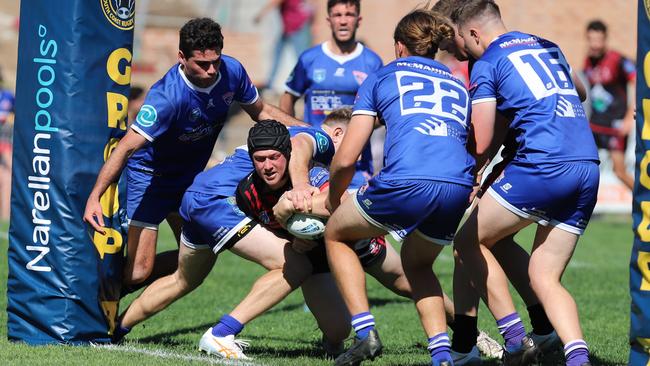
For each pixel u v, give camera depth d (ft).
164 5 250.78
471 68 67.77
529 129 59.41
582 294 102.73
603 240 154.10
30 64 66.18
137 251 75.20
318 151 67.36
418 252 59.31
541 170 58.44
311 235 62.59
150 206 75.20
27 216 66.64
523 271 68.39
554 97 59.98
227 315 66.49
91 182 66.69
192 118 70.59
